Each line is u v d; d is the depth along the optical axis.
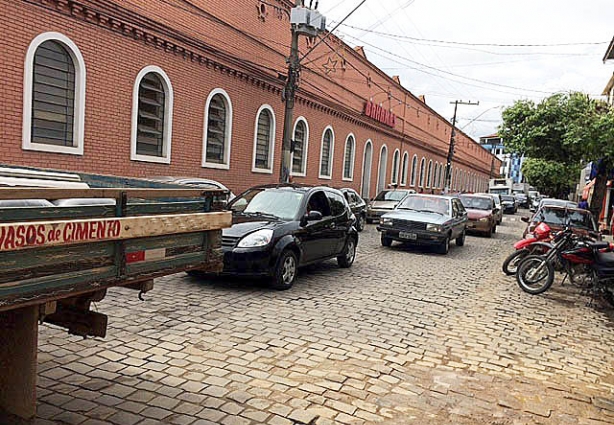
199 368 4.60
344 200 10.44
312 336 5.70
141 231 2.96
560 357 5.67
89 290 2.69
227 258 7.38
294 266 8.07
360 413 3.94
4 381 2.93
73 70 10.48
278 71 18.28
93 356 4.72
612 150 14.30
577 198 46.09
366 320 6.49
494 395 4.47
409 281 9.39
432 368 5.00
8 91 9.19
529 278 9.15
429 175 42.72
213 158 15.43
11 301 2.27
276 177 18.89
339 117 24.38
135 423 3.53
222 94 15.23
